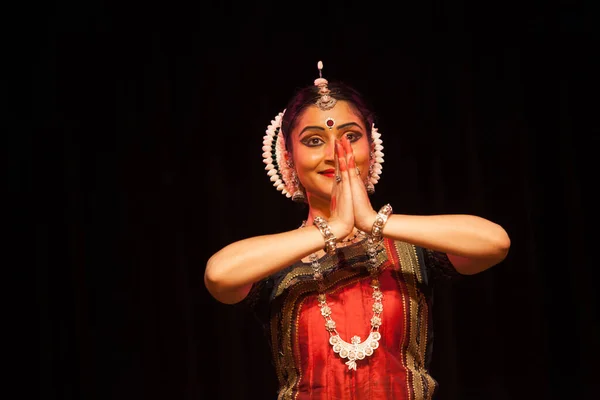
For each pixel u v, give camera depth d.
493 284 5.81
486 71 5.93
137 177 5.99
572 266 5.72
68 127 5.98
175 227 5.95
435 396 5.68
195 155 6.00
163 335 5.85
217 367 5.80
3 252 5.88
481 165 5.85
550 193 5.80
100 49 6.02
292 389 3.43
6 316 5.83
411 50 5.97
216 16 6.05
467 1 5.99
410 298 3.48
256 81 6.00
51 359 5.83
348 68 5.95
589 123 5.81
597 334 5.66
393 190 5.86
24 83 5.95
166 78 6.03
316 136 3.65
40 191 5.94
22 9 5.94
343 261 3.54
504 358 5.73
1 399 5.73
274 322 3.55
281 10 6.04
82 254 5.92
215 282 3.31
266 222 5.93
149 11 6.06
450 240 3.31
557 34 5.91
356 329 3.42
